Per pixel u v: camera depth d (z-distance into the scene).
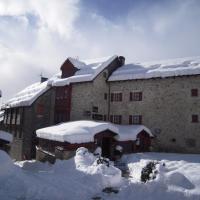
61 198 11.06
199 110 26.56
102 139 27.33
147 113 29.73
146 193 12.23
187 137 26.92
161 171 15.48
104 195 12.07
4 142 24.47
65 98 33.41
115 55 34.81
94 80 31.47
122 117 31.53
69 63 34.88
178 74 27.62
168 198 11.95
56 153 25.27
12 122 36.75
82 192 11.94
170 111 28.27
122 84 32.00
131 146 27.05
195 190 13.73
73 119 32.38
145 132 28.19
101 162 16.39
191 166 20.14
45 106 34.19
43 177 13.90
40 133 28.56
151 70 30.11
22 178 12.62
